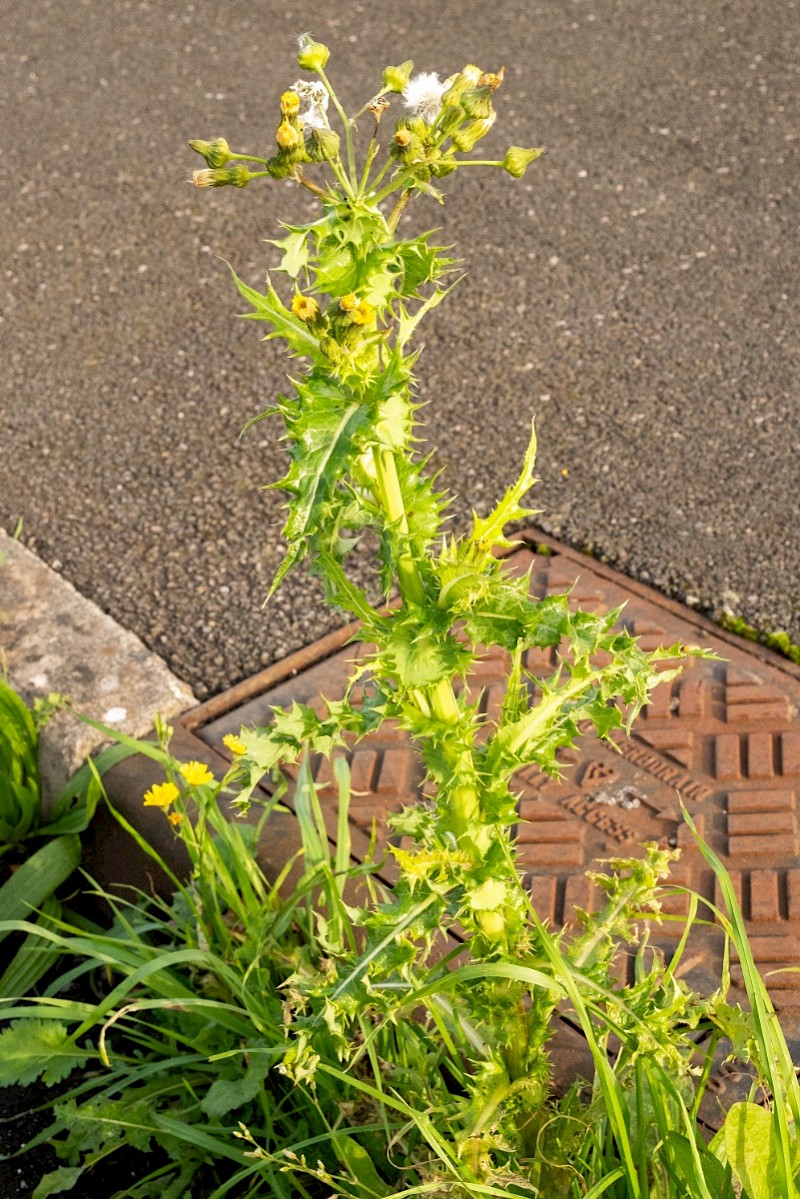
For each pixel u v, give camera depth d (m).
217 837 2.88
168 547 3.99
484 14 6.88
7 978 2.85
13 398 4.72
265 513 4.08
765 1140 1.83
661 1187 1.99
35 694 3.41
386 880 2.84
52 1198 2.51
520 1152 2.11
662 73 6.18
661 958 2.56
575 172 5.56
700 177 5.43
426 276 1.77
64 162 6.09
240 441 4.40
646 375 4.42
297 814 2.69
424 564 1.91
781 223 5.10
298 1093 2.42
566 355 4.57
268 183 5.79
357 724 1.99
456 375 4.53
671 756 3.05
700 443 4.09
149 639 3.66
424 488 1.88
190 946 2.56
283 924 2.54
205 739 3.29
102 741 3.24
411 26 6.84
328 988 1.98
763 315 4.63
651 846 2.15
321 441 1.72
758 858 2.77
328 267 1.73
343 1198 2.15
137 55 6.94
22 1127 2.64
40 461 4.41
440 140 1.76
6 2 7.69
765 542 3.68
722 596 3.50
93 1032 2.75
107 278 5.30
